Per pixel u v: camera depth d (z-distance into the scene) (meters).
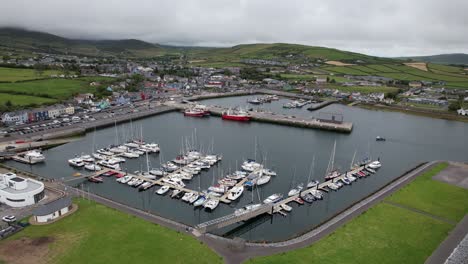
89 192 103.12
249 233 84.25
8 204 85.50
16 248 66.25
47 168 124.69
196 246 68.19
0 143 144.12
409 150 160.12
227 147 159.38
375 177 122.94
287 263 63.38
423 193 98.06
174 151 150.25
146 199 101.25
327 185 111.44
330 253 67.19
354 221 80.44
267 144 165.88
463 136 187.50
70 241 68.94
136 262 62.69
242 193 107.25
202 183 115.12
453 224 80.25
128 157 139.38
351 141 174.12
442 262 65.19
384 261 65.19
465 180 109.56
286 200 99.69
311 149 158.75
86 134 174.50
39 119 191.25
